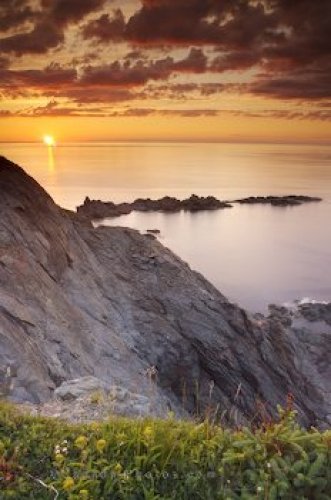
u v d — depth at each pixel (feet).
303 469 21.17
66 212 173.17
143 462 22.02
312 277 458.09
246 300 385.50
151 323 141.79
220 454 22.77
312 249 596.70
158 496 20.04
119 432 24.57
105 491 20.38
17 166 136.05
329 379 203.10
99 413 37.19
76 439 23.94
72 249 135.74
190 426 25.17
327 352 227.81
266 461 21.56
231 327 158.10
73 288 120.57
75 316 106.11
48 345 82.17
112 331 119.24
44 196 136.46
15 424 25.53
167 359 137.28
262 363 157.58
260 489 19.83
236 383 147.74
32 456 22.84
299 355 211.00
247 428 23.71
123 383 94.27
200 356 148.36
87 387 43.16
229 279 449.06
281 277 455.63
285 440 22.47
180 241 635.66
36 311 89.35
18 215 116.06
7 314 78.89
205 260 529.86
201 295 162.20
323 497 20.16
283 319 293.23
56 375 72.64
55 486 20.67
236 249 590.96
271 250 588.50
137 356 127.44
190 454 22.58
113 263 157.69
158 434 23.48
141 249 168.55
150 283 157.17
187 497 20.68
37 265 107.65
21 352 62.85
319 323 300.61
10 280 92.43
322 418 164.25
